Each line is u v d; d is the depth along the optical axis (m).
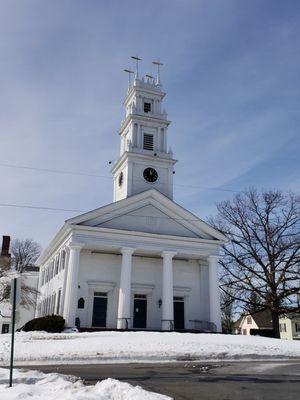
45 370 14.55
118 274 34.19
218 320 33.38
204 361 18.64
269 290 37.62
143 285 34.59
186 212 35.69
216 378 12.34
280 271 37.00
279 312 37.28
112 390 8.97
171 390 9.91
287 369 15.05
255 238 38.78
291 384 10.95
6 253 55.53
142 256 35.31
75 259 31.03
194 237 35.06
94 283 33.16
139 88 42.66
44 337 24.25
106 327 32.34
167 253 33.56
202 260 36.53
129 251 32.50
